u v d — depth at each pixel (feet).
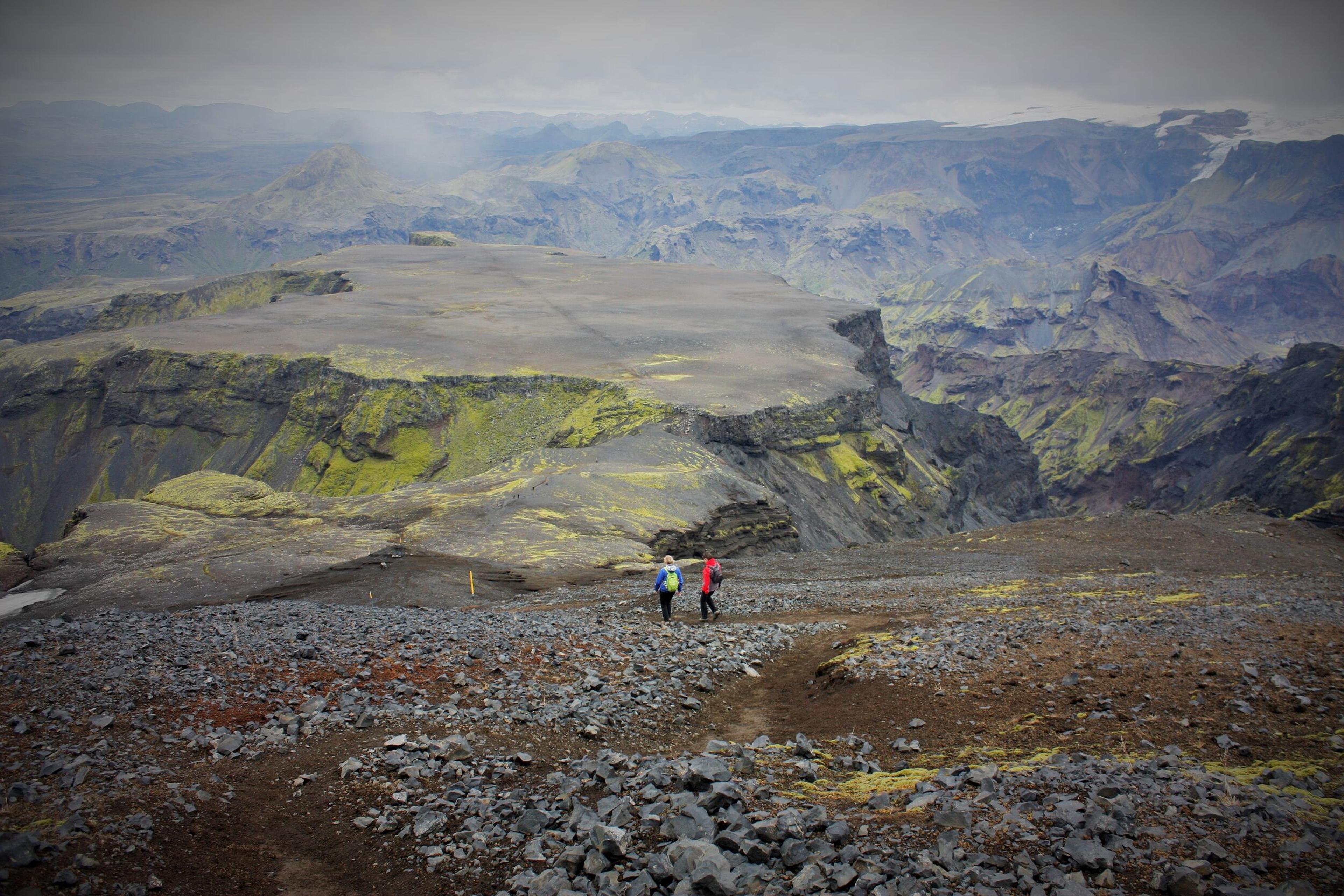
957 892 34.42
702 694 78.59
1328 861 34.27
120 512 304.50
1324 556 221.05
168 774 47.96
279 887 39.40
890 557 229.86
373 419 629.92
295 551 228.84
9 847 36.45
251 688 64.69
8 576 241.96
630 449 396.57
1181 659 69.87
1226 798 40.70
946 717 64.75
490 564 205.16
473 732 59.72
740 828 42.34
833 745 61.00
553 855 41.88
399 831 44.68
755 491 335.88
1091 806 40.52
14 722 52.90
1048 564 204.95
